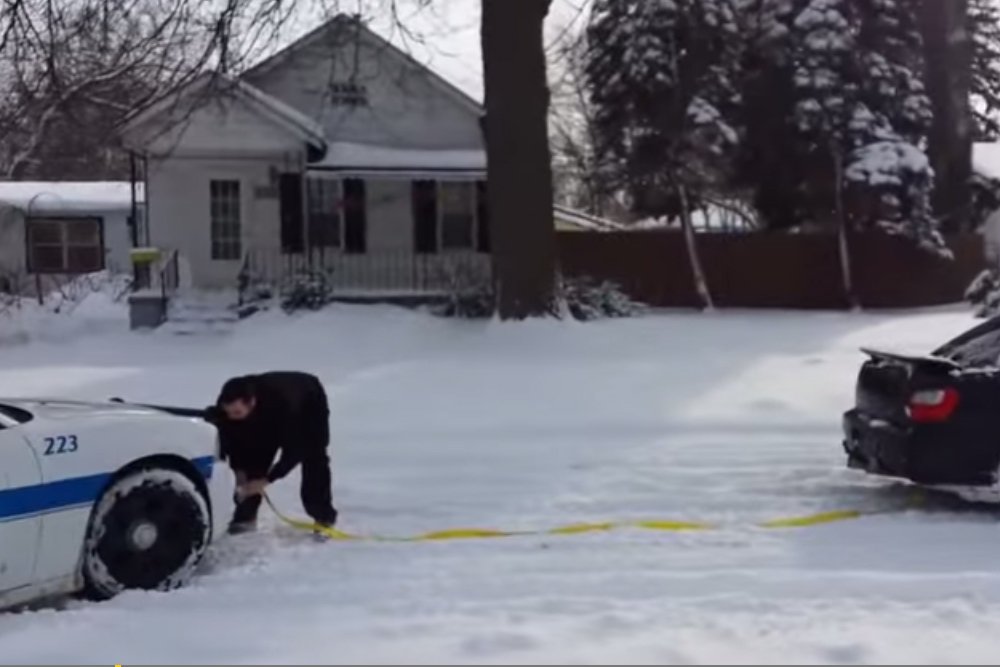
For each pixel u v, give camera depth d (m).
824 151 27.94
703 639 5.27
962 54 29.98
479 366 15.77
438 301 24.47
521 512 8.18
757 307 28.56
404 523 7.88
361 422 11.83
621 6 27.89
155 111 24.45
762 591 6.14
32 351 19.31
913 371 7.96
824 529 7.56
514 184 20.06
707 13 27.36
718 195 29.50
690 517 7.95
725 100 28.17
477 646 5.15
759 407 12.38
